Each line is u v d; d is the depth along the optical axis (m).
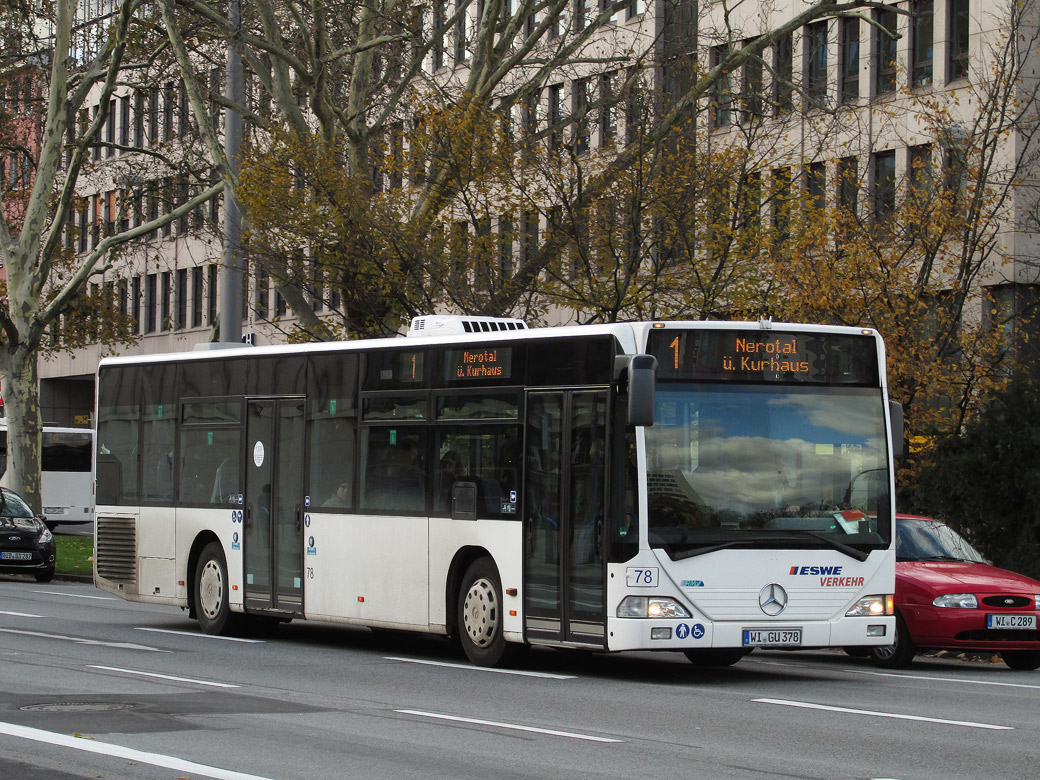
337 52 46.41
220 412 30.20
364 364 26.88
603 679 22.55
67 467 84.25
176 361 31.55
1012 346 41.12
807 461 22.75
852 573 22.75
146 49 58.19
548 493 23.14
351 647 27.81
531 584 23.30
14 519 50.50
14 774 13.33
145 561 31.83
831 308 39.12
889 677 24.14
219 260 45.50
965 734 16.89
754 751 15.39
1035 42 57.75
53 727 16.12
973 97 59.25
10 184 70.94
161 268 109.31
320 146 43.59
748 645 22.05
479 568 24.33
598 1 59.47
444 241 42.31
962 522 34.03
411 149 42.69
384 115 48.97
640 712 18.47
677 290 40.78
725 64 44.72
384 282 42.38
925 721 17.98
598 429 22.44
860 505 22.97
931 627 25.69
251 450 29.33
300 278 43.84
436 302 43.69
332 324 46.34
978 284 43.59
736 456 22.42
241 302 45.16
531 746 15.49
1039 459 32.94
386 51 50.03
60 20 60.06
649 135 42.00
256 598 28.89
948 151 41.56
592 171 42.19
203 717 17.14
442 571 24.92
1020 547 32.91
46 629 29.70
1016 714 19.08
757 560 22.22
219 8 50.34
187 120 59.47
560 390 23.14
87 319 84.19
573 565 22.59
